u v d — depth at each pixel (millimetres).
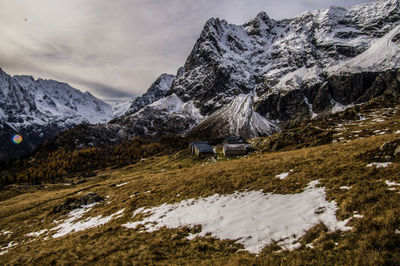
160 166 106438
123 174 110312
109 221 25391
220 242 14297
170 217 21391
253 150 92312
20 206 54531
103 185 64688
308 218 14336
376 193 14133
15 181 135500
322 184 19141
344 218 12766
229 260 11375
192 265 11852
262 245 12750
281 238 12930
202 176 34344
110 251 15938
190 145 119688
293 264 9961
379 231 10203
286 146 77500
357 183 16859
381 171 17688
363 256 9031
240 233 14945
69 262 15133
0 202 75562
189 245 14844
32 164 190875
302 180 21578
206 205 22203
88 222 28297
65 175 151000
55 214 38375
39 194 80438
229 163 47594
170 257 13633
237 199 21703
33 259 17438
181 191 29125
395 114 83000
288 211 16234
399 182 14914
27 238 29266
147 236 17938
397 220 10531
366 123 78500
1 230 36750
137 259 13781
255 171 29547
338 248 10180
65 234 25781
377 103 106062
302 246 11477
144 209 26203
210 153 98312
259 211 17719
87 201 39875
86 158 192375
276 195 20062
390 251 8930
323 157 28125
